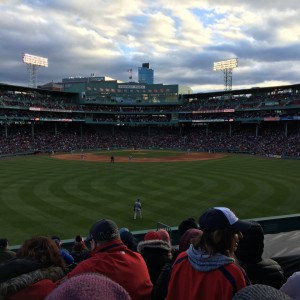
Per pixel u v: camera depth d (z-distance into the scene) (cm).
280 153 7862
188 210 2833
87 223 2473
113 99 11994
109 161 6762
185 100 12019
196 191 3559
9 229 2331
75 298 216
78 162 6538
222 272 331
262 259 471
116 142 10831
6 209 2825
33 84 11888
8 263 396
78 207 2902
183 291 346
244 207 2919
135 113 11644
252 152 8662
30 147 8894
